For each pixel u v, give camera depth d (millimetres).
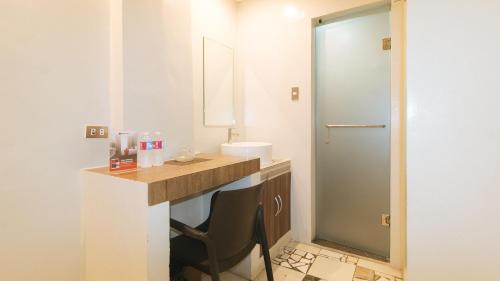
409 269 1059
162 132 1689
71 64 1345
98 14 1448
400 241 1938
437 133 993
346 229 2314
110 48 1501
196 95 2121
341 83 2271
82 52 1387
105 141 1496
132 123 1494
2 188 1139
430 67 993
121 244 1173
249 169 1708
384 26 2066
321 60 2352
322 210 2428
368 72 2148
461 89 951
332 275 1870
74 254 1380
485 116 925
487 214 938
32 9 1202
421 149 1021
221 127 2383
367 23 2131
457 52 952
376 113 2129
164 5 1688
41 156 1248
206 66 2213
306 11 2266
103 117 1485
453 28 955
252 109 2590
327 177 2385
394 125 1937
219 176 1443
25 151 1198
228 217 1197
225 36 2441
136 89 1517
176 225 1246
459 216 975
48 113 1267
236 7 2598
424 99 1007
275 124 2457
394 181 1948
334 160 2340
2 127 1129
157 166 1457
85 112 1405
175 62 1776
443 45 971
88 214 1355
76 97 1368
